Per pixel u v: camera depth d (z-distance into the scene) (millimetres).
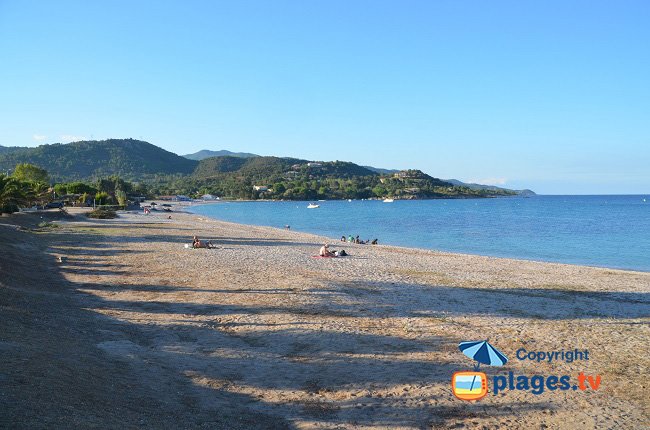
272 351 12023
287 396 9266
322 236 56594
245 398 9117
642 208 152375
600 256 40344
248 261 28266
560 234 62062
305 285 20672
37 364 8430
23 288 16359
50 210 67625
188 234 49531
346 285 20969
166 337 12898
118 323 14023
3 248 24188
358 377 10320
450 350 12227
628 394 9703
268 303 17203
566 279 24500
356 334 13500
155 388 8930
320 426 7926
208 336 13141
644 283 23453
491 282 23000
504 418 8508
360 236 60281
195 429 7211
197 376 10102
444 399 9242
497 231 67625
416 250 39094
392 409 8742
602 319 15797
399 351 12086
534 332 14086
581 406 9078
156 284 20422
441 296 19156
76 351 10164
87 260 26953
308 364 11117
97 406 7223
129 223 65750
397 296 18922
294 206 180625
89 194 115625
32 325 11633
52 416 6320
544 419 8516
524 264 30391
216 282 21109
